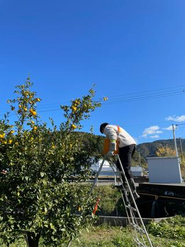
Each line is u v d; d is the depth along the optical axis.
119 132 4.46
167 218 6.77
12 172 2.84
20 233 2.69
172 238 5.29
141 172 31.09
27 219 2.73
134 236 5.15
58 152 3.16
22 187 2.78
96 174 3.89
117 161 4.47
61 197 3.05
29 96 3.51
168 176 11.97
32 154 3.03
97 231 5.91
